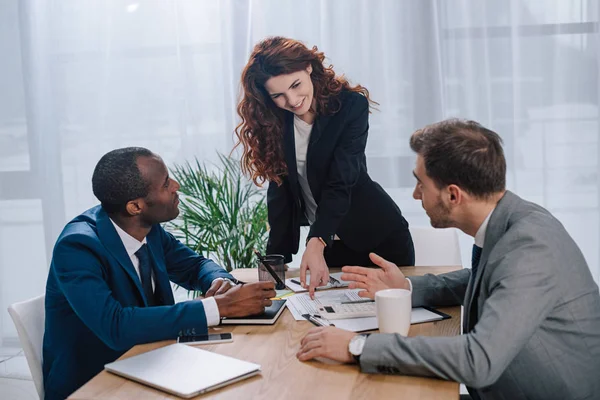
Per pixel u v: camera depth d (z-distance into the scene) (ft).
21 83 12.19
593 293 4.73
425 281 6.15
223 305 5.75
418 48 11.10
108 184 6.07
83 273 5.73
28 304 6.27
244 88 7.42
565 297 4.58
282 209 7.94
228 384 4.53
